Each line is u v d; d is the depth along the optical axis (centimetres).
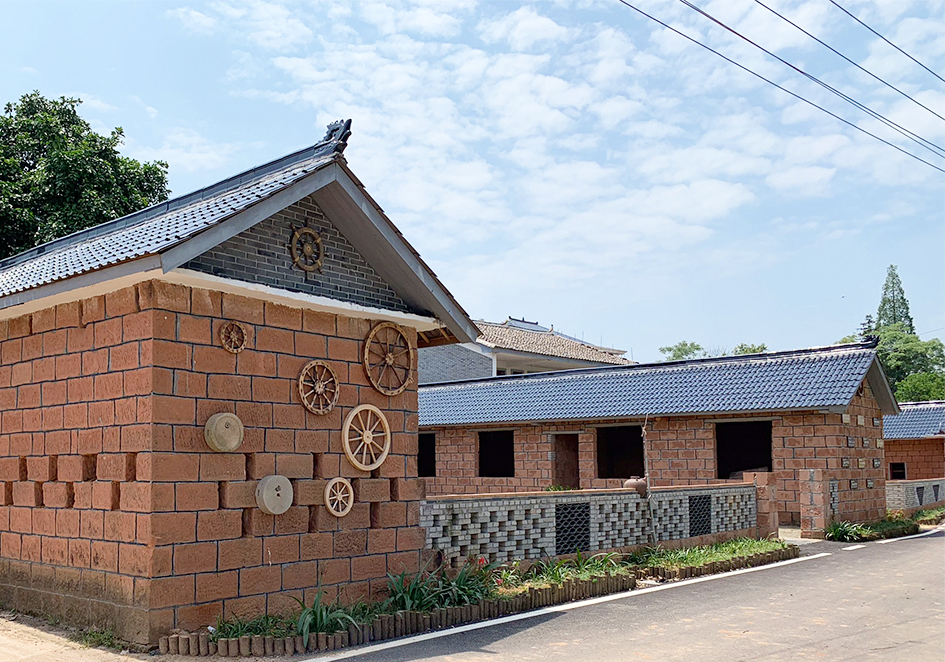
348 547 968
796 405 1902
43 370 952
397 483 1032
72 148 2334
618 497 1323
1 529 998
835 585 1219
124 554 827
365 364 1011
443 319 1096
